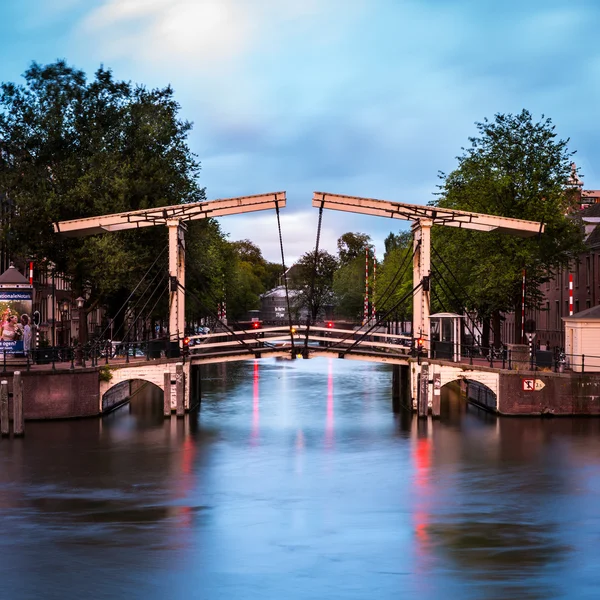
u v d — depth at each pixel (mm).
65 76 63094
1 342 47500
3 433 41688
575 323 50000
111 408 51312
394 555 25000
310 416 49688
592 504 30656
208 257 69125
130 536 26812
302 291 176625
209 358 49812
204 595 21984
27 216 58875
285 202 48812
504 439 41594
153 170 60969
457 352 49812
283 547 25750
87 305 61938
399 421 47500
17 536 26812
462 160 65250
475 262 62844
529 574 23391
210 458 37969
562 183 62531
